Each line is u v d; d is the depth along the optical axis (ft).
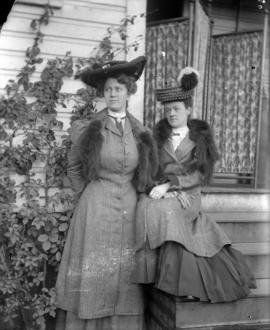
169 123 9.36
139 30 10.88
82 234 8.76
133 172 8.95
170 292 8.04
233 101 13.85
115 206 8.76
